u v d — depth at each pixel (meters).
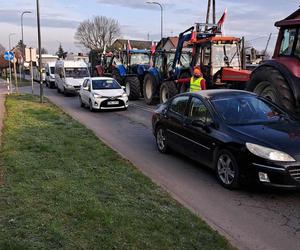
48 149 8.22
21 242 3.97
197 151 7.20
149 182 6.30
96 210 4.80
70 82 25.06
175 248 4.05
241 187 6.18
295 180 5.59
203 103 7.30
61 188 5.69
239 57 15.32
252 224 5.00
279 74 9.16
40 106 17.64
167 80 17.92
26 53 25.47
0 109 16.30
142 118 14.62
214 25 16.28
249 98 7.44
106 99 16.59
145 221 4.65
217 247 4.14
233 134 6.30
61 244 4.00
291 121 6.89
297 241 4.55
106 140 10.38
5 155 7.64
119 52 25.92
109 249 3.96
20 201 5.14
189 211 5.16
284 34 9.47
